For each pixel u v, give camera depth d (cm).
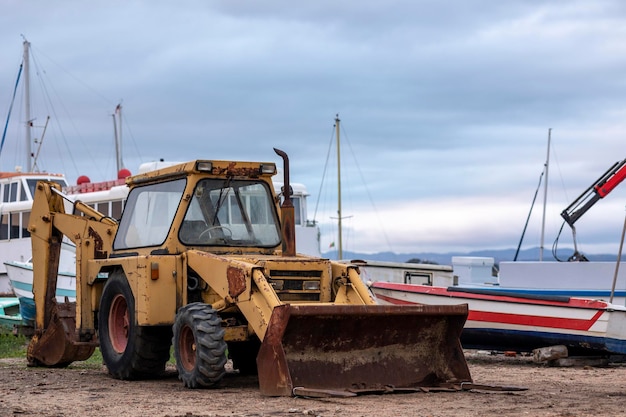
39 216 1430
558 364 1543
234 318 1077
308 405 886
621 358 1639
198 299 1127
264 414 829
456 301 1644
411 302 1686
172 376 1220
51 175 3209
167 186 1177
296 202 2769
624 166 1948
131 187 1250
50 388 1087
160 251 1142
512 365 1568
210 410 864
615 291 1909
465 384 1012
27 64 4034
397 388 987
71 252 2569
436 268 2145
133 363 1152
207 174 1152
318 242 2803
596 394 1006
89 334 1283
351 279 1069
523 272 2064
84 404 924
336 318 975
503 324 1603
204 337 1023
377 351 1009
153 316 1106
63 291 2525
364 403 898
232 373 1285
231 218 1159
